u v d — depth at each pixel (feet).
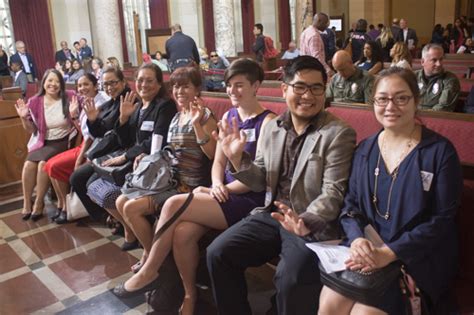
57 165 12.36
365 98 14.25
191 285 7.93
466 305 5.80
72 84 17.61
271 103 11.08
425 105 13.38
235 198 7.96
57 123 13.30
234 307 7.18
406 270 5.59
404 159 5.90
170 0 39.27
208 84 22.61
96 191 10.59
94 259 10.52
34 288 9.42
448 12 54.13
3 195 15.25
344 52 14.21
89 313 8.48
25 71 32.37
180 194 8.30
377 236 5.98
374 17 51.72
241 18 43.62
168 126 10.23
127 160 10.45
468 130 8.30
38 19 34.01
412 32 37.83
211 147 9.03
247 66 8.36
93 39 35.73
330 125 6.92
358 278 5.47
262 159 7.66
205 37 41.22
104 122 11.72
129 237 10.85
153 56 34.81
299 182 6.99
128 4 37.17
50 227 12.42
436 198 5.70
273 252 7.25
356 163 6.48
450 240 5.90
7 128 15.57
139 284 8.04
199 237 7.82
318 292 6.41
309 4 46.16
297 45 47.32
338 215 6.55
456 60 21.59
